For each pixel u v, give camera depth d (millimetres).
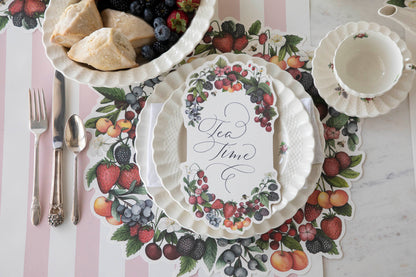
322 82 824
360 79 834
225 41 879
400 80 822
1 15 890
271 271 795
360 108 815
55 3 785
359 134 853
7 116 849
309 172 753
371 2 895
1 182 824
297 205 785
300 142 783
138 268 794
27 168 834
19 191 823
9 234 804
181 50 759
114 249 801
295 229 815
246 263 797
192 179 772
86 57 732
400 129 858
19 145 841
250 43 881
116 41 729
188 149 784
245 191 766
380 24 891
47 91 862
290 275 795
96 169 829
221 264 796
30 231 806
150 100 822
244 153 781
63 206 813
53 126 826
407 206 829
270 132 785
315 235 813
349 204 827
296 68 870
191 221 774
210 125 794
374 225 821
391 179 839
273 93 797
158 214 815
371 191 833
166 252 800
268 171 770
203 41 877
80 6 753
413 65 798
